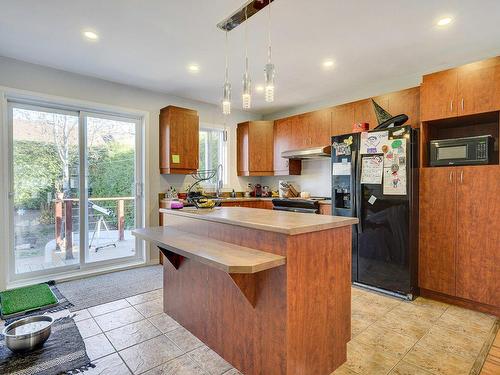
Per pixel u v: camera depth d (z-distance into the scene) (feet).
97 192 12.60
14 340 6.20
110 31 8.39
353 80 12.44
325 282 5.72
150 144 13.74
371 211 10.23
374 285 10.21
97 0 6.92
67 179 11.88
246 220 5.94
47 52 9.74
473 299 8.57
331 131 13.67
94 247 12.53
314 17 7.64
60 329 7.52
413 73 11.63
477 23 7.96
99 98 12.18
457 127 10.42
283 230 4.92
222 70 11.32
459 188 8.85
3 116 10.07
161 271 12.62
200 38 8.79
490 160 8.48
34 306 8.77
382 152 9.96
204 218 6.81
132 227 13.65
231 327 6.15
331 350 5.86
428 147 9.83
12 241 10.66
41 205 11.30
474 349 6.57
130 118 13.48
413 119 10.79
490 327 7.59
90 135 12.39
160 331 7.50
